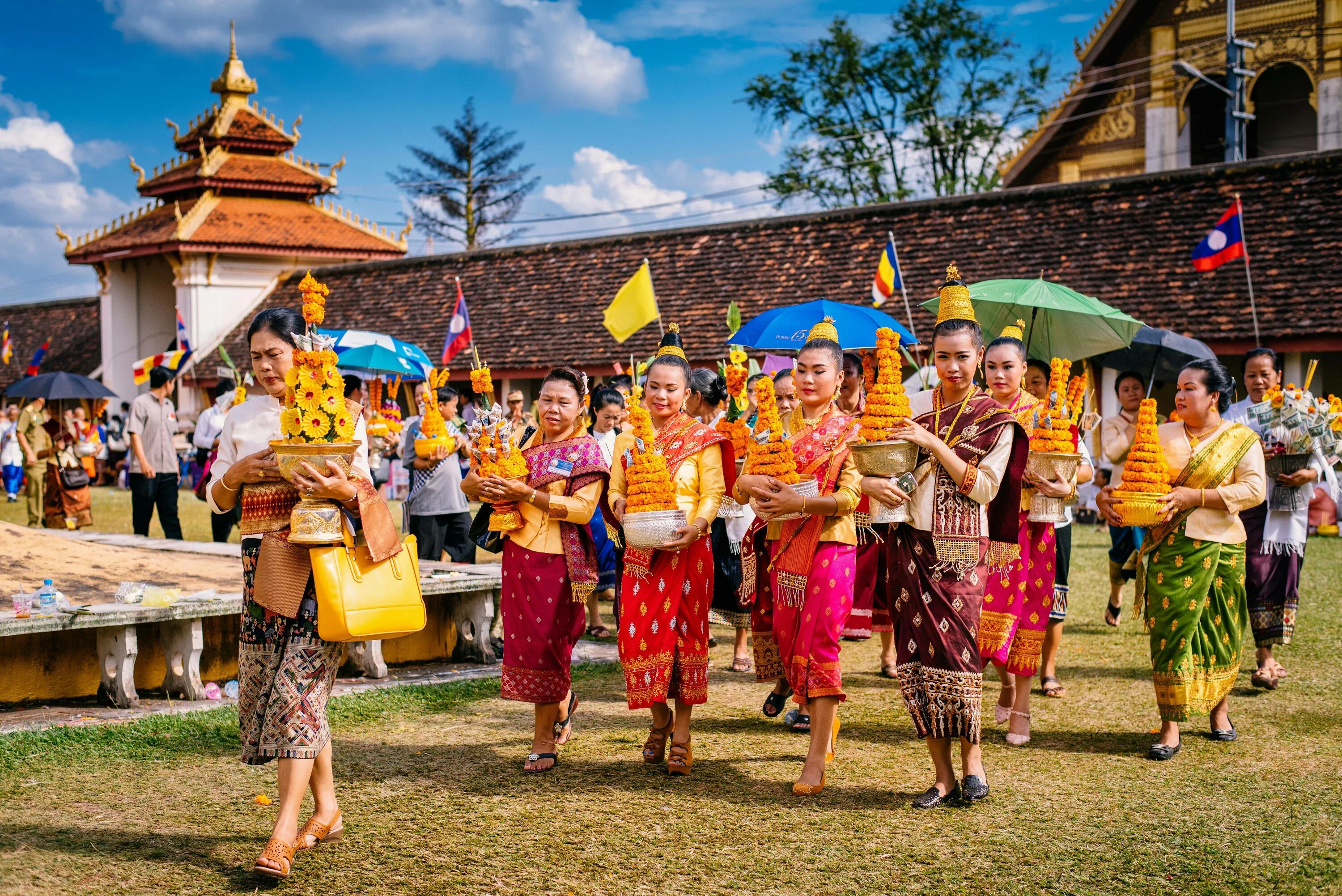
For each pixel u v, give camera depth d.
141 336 32.88
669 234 24.03
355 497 3.74
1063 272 17.44
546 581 4.87
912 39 38.06
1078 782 4.78
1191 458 5.30
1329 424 6.57
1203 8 25.83
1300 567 6.58
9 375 37.34
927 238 19.80
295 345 3.80
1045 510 5.41
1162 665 5.21
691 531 4.71
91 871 3.70
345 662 6.60
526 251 26.36
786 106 39.78
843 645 8.03
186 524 16.47
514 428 5.32
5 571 6.43
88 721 5.30
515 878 3.72
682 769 4.86
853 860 3.89
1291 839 4.09
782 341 8.59
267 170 30.67
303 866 3.79
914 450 4.29
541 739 4.94
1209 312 15.57
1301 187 16.80
